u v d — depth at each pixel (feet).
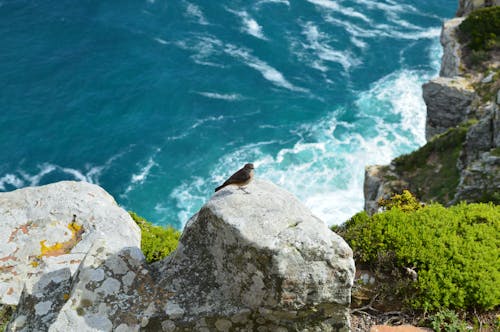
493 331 43.27
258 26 267.80
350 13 279.69
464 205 56.54
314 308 37.76
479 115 151.53
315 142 208.33
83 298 38.81
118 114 218.18
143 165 197.57
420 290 45.24
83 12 270.46
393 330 43.42
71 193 58.08
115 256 41.19
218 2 281.95
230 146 206.59
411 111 221.87
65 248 52.90
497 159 112.06
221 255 39.45
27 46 246.47
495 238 50.37
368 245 49.47
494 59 176.45
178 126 214.48
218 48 254.27
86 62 241.14
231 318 38.50
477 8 209.15
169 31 263.49
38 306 42.09
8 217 54.95
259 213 38.45
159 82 233.55
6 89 222.69
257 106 224.53
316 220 39.09
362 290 46.80
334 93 231.50
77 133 207.62
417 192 135.54
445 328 43.37
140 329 38.19
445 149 143.33
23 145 200.23
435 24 274.36
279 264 36.11
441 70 197.88
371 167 151.94
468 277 45.57
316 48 256.11
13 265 51.44
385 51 255.29
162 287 40.14
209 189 190.80
